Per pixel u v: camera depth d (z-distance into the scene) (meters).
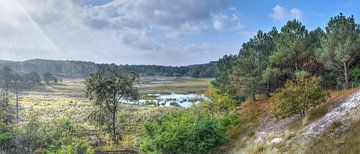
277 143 23.17
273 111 30.08
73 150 36.97
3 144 40.69
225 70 50.00
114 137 48.25
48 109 82.12
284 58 37.78
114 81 50.59
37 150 41.78
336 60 32.75
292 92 28.03
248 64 42.22
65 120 49.94
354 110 22.25
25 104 93.38
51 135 43.44
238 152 25.75
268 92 40.41
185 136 28.72
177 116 34.44
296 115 28.98
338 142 19.09
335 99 27.47
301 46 37.62
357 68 32.28
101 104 51.03
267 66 40.56
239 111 40.94
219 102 40.62
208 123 28.86
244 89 42.44
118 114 62.47
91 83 50.62
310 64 37.19
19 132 43.19
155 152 29.78
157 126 32.75
